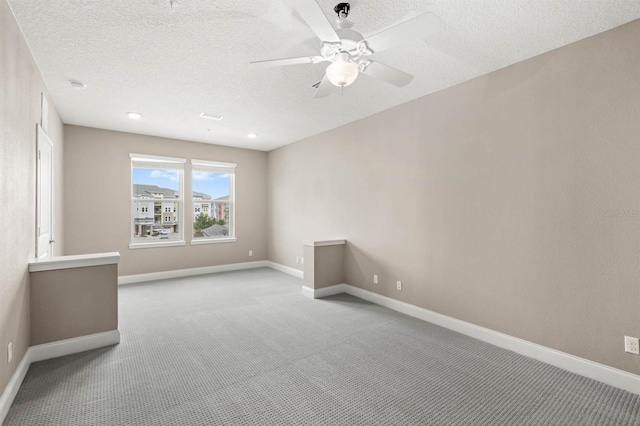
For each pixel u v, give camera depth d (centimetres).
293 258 593
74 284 272
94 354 269
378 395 214
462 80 318
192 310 387
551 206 258
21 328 230
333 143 494
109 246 507
